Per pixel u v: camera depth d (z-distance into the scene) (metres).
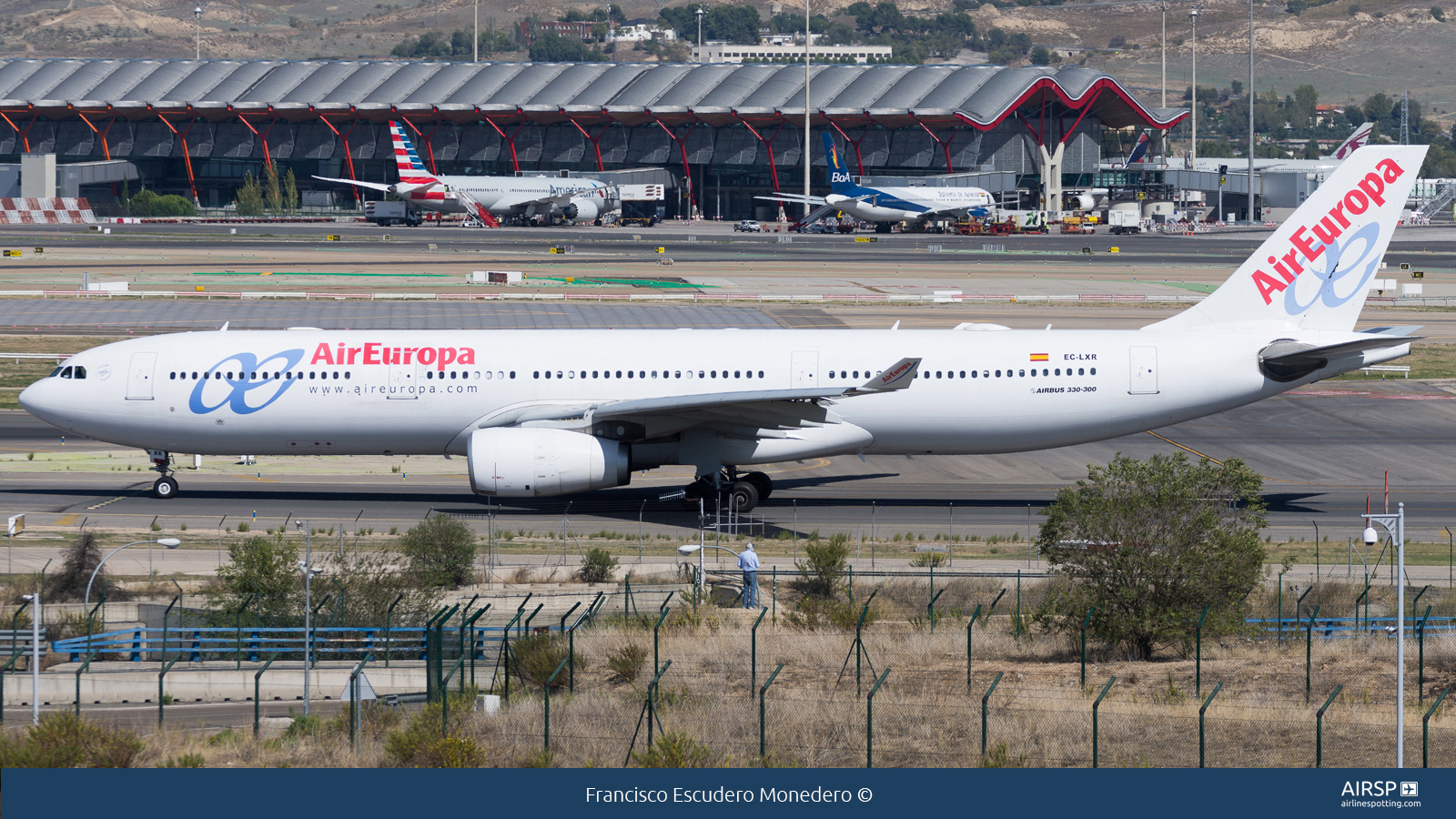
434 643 103.56
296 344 170.50
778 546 155.50
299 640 114.44
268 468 199.00
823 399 161.00
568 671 108.12
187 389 167.88
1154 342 167.88
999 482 193.38
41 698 104.56
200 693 106.69
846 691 103.88
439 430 170.50
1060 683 105.69
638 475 195.50
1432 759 88.00
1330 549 152.88
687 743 88.69
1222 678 107.44
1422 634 105.81
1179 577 115.25
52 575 133.88
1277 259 168.00
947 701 101.06
